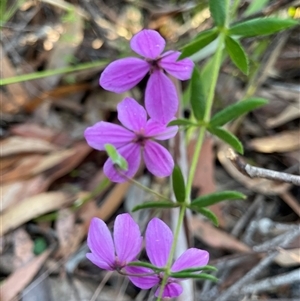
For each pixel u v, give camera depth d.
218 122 0.21
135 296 0.25
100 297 0.25
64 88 0.32
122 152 0.20
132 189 0.28
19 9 0.36
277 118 0.30
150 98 0.20
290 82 0.32
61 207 0.28
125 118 0.20
